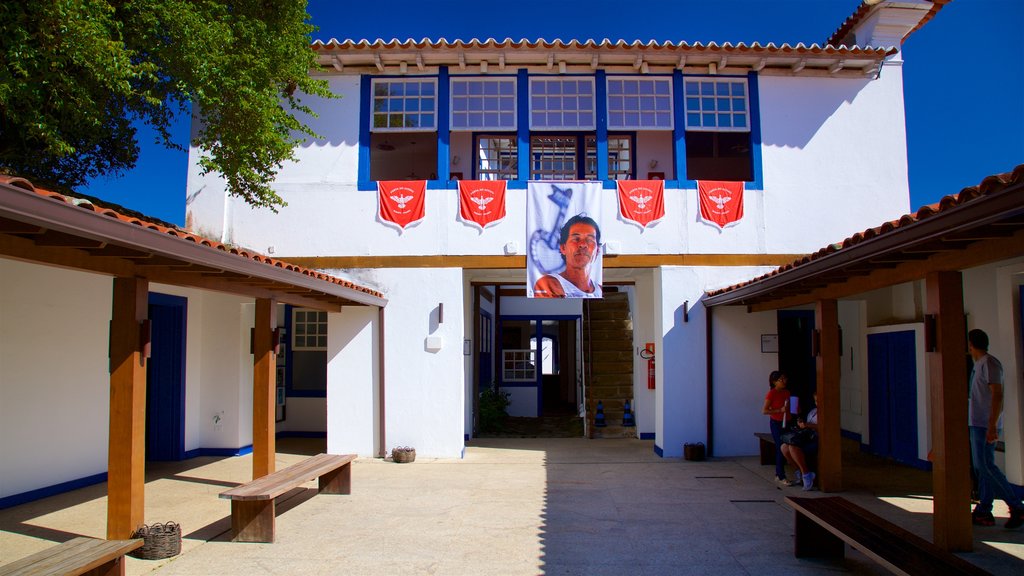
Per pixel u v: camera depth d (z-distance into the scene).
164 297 9.67
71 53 5.96
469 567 5.34
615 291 15.73
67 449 7.93
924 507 7.05
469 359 13.10
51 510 7.02
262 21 8.25
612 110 10.95
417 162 15.83
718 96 11.03
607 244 10.60
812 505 5.43
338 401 10.59
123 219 4.41
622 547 5.83
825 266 6.07
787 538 6.07
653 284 11.64
